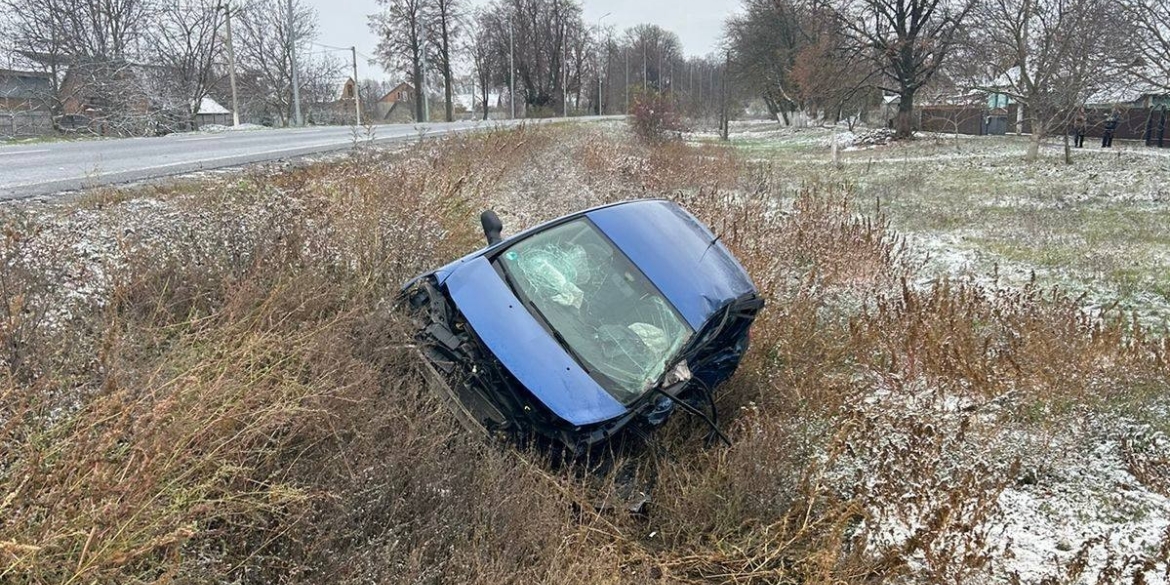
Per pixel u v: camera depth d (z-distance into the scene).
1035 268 9.95
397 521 3.35
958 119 41.66
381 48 69.44
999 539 4.29
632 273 4.81
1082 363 5.95
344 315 4.48
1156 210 14.49
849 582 3.70
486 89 84.19
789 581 3.81
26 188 7.94
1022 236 12.08
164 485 2.92
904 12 36.41
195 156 13.42
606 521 3.98
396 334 4.49
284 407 3.40
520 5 79.38
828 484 4.58
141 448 2.76
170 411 3.16
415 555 3.13
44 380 3.39
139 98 31.00
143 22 40.09
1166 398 5.79
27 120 27.83
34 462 2.65
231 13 38.84
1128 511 4.59
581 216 5.25
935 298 7.24
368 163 10.89
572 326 4.51
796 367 6.03
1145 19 20.27
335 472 3.36
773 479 4.34
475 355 4.44
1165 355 6.04
